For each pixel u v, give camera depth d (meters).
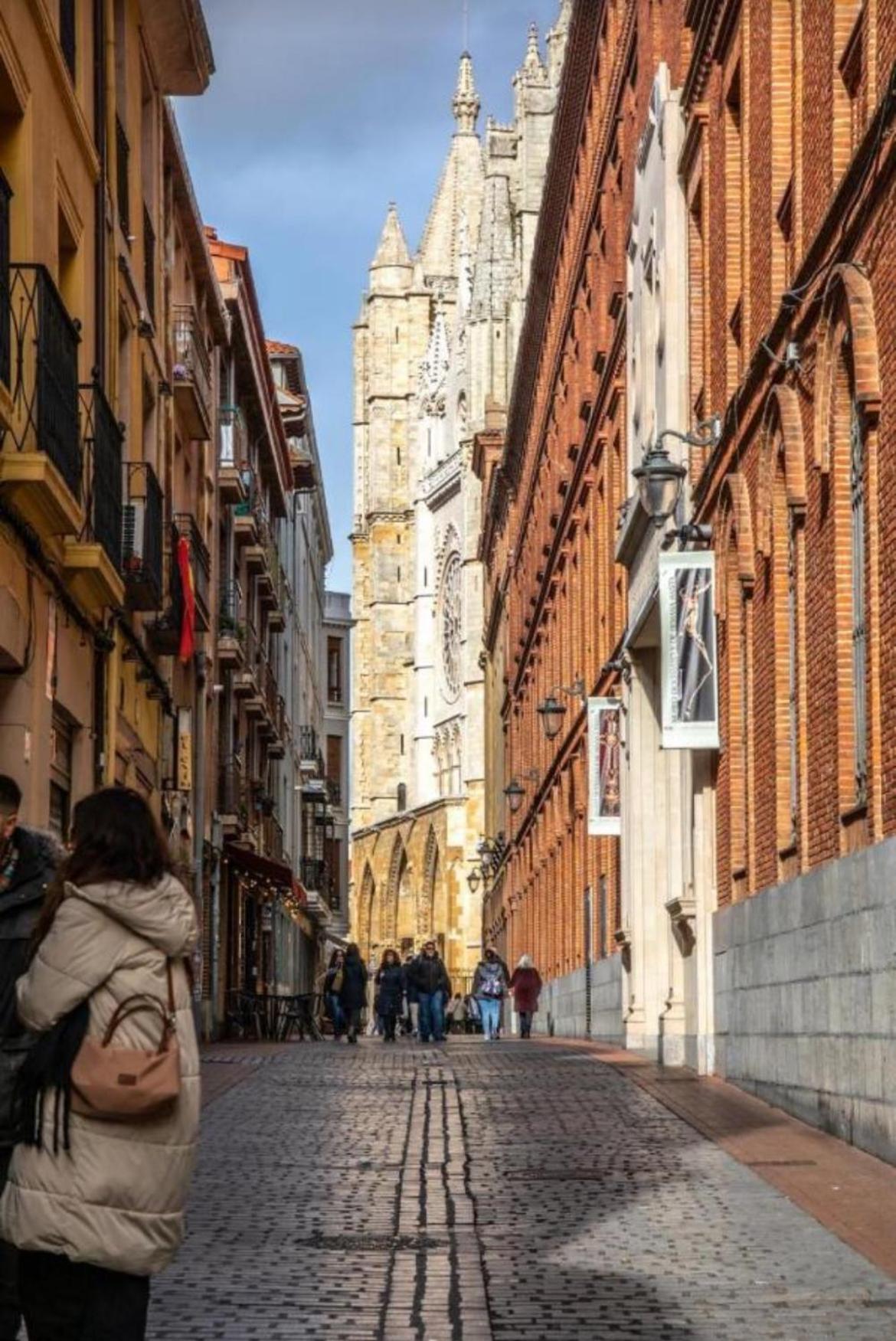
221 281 48.44
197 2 30.48
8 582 18.30
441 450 135.50
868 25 16.69
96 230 23.98
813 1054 18.72
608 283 42.84
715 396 26.84
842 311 17.77
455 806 123.25
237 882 51.72
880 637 16.31
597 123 46.12
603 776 39.62
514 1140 18.30
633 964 36.34
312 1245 12.21
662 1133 18.75
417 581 137.38
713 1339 9.34
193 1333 9.53
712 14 26.45
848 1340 9.27
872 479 16.47
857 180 16.97
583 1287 10.68
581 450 47.72
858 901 16.62
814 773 19.62
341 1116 21.09
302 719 84.94
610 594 42.78
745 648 24.59
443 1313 10.00
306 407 74.19
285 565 73.12
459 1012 98.38
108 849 6.70
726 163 25.50
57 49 20.50
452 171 144.38
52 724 21.19
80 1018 6.60
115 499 23.00
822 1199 13.74
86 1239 6.50
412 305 143.75
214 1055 34.97
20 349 17.28
